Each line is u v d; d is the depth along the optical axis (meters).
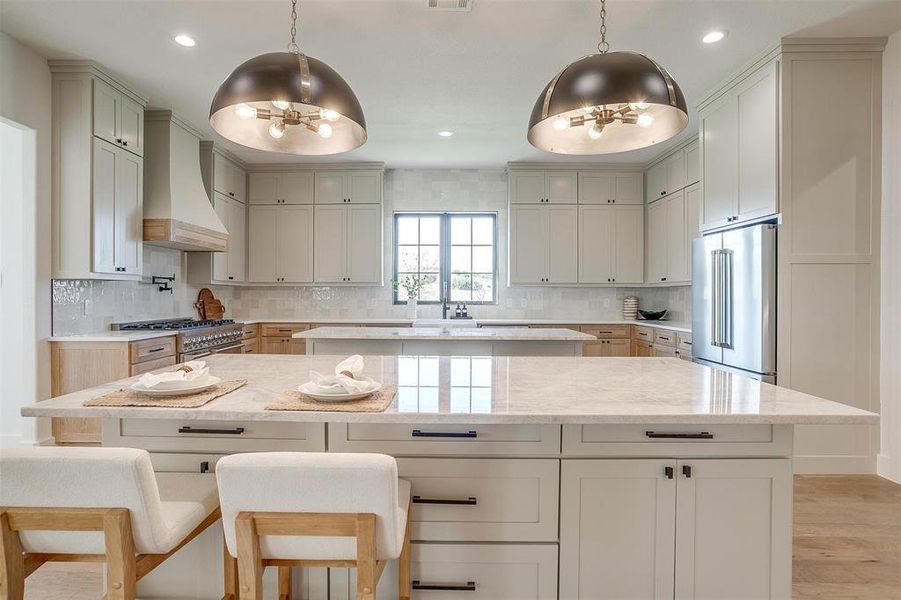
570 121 1.93
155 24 2.93
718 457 1.53
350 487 1.13
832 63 3.13
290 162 5.94
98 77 3.46
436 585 1.55
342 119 1.99
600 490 1.54
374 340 3.62
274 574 1.59
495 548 1.55
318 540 1.18
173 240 4.07
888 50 3.08
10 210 3.27
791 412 1.42
